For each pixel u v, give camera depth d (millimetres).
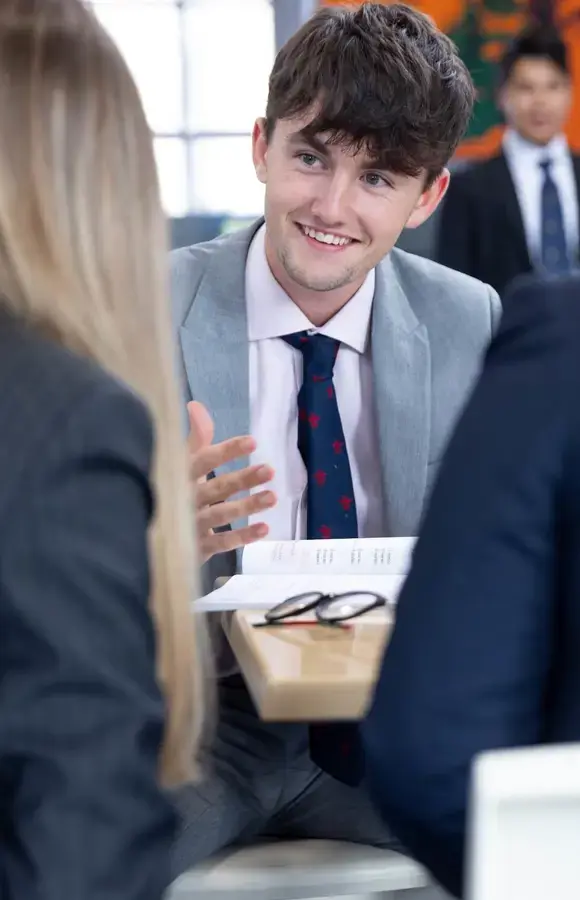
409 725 1045
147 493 958
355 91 2092
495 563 1050
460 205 6109
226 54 7777
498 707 1042
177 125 7824
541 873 731
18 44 1063
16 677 863
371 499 2301
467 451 1091
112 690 872
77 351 1033
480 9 7344
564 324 1092
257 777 1849
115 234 1080
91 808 853
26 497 886
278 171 2176
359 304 2303
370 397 2316
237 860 1717
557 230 6148
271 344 2283
